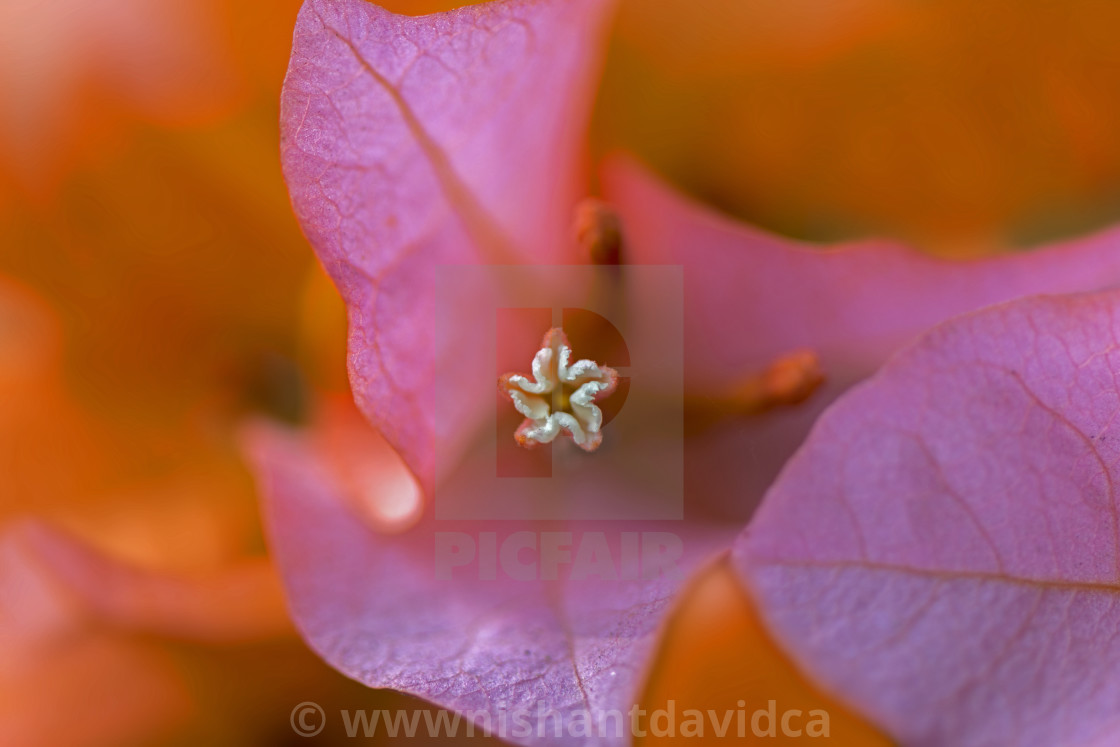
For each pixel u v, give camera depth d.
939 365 0.10
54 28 0.12
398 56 0.10
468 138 0.11
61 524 0.12
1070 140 0.12
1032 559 0.10
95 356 0.12
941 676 0.10
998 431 0.10
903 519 0.10
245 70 0.12
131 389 0.12
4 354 0.12
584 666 0.10
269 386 0.12
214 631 0.11
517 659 0.10
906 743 0.10
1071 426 0.10
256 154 0.12
